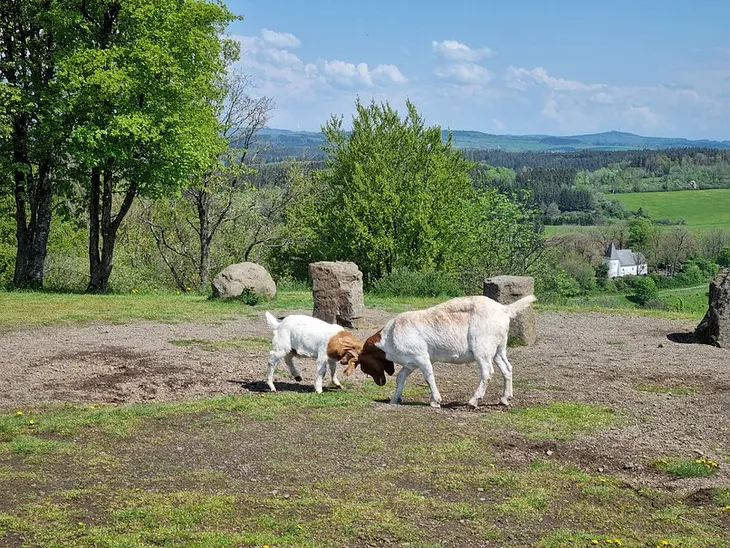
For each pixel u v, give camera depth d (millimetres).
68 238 38094
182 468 7359
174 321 17969
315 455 7812
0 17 25594
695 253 74062
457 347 9867
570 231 74188
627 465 7750
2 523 5863
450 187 34375
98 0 24484
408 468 7441
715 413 9883
